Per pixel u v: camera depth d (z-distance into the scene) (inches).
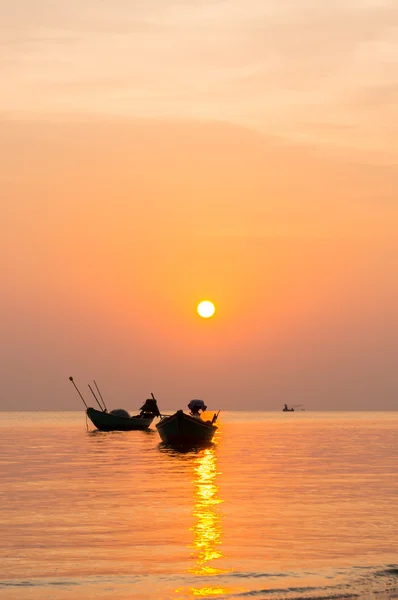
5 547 1035.9
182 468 2123.5
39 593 821.9
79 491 1601.9
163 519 1244.5
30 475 1925.4
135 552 1004.6
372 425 6717.5
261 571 907.4
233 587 843.4
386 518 1254.9
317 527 1175.0
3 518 1256.8
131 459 2450.8
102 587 842.8
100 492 1585.9
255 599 805.9
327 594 823.1
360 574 894.4
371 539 1088.2
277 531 1143.0
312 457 2559.1
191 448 3016.7
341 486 1694.1
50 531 1144.8
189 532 1135.0
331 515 1285.7
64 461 2370.8
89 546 1041.5
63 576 887.1
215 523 1209.4
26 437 4037.9
